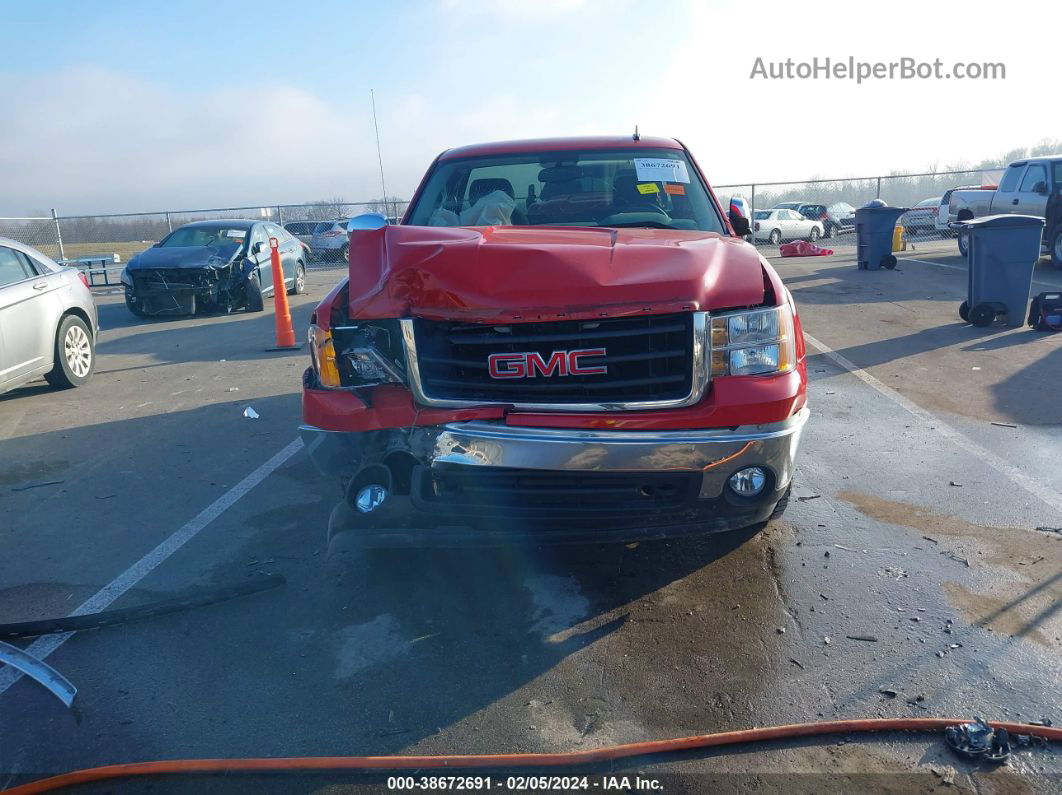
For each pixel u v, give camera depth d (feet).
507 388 10.78
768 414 10.74
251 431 20.90
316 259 81.87
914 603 11.53
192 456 19.12
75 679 10.43
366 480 11.07
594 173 16.26
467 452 10.68
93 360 28.02
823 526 14.08
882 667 10.07
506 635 11.10
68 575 13.38
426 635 11.17
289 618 11.75
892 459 17.31
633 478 10.68
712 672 10.10
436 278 10.74
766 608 11.50
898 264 55.21
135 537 14.74
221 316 43.91
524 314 10.44
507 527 10.98
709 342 10.67
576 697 9.74
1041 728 8.78
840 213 105.09
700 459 10.58
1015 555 12.89
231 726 9.45
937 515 14.44
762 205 102.83
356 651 10.86
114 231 89.04
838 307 36.88
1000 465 16.79
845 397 22.17
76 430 21.68
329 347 11.41
